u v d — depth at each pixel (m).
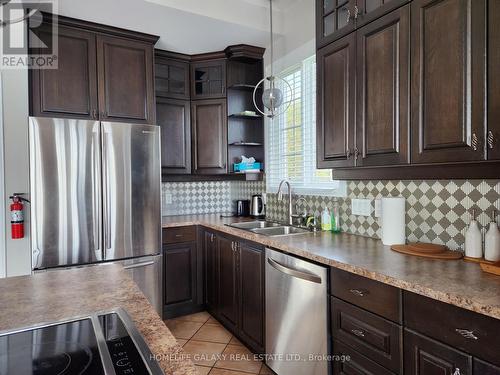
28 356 0.68
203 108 3.30
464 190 1.57
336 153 1.92
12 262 2.41
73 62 2.52
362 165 1.74
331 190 2.42
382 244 1.88
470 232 1.48
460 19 1.26
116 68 2.67
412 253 1.60
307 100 2.68
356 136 1.77
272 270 2.03
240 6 2.67
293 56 2.79
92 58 2.58
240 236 2.40
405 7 1.48
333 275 1.56
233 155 3.36
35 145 2.19
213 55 3.26
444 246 1.64
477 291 1.07
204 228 3.06
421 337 1.15
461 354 1.03
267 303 2.09
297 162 2.82
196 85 3.35
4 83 2.37
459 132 1.27
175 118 3.23
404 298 1.21
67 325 0.83
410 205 1.83
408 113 1.48
